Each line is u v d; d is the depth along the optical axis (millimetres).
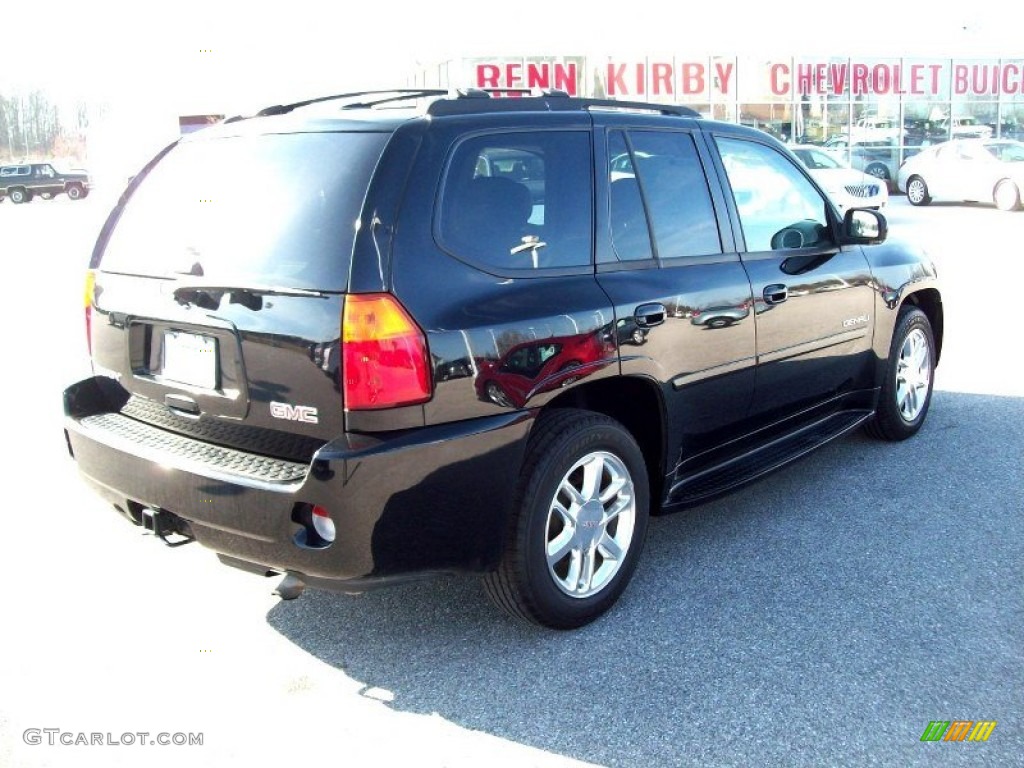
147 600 3854
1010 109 30344
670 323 3717
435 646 3488
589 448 3441
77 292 12539
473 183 3211
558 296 3336
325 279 2906
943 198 22734
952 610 3674
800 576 3984
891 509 4684
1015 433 5805
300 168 3164
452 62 26406
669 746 2881
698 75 27500
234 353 3086
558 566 3553
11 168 42125
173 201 3484
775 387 4418
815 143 28688
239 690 3219
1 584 3986
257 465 3033
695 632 3543
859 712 3029
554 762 2820
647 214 3816
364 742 2930
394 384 2875
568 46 26656
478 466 3068
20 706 3121
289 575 3068
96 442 3387
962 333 8688
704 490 4109
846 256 4922
